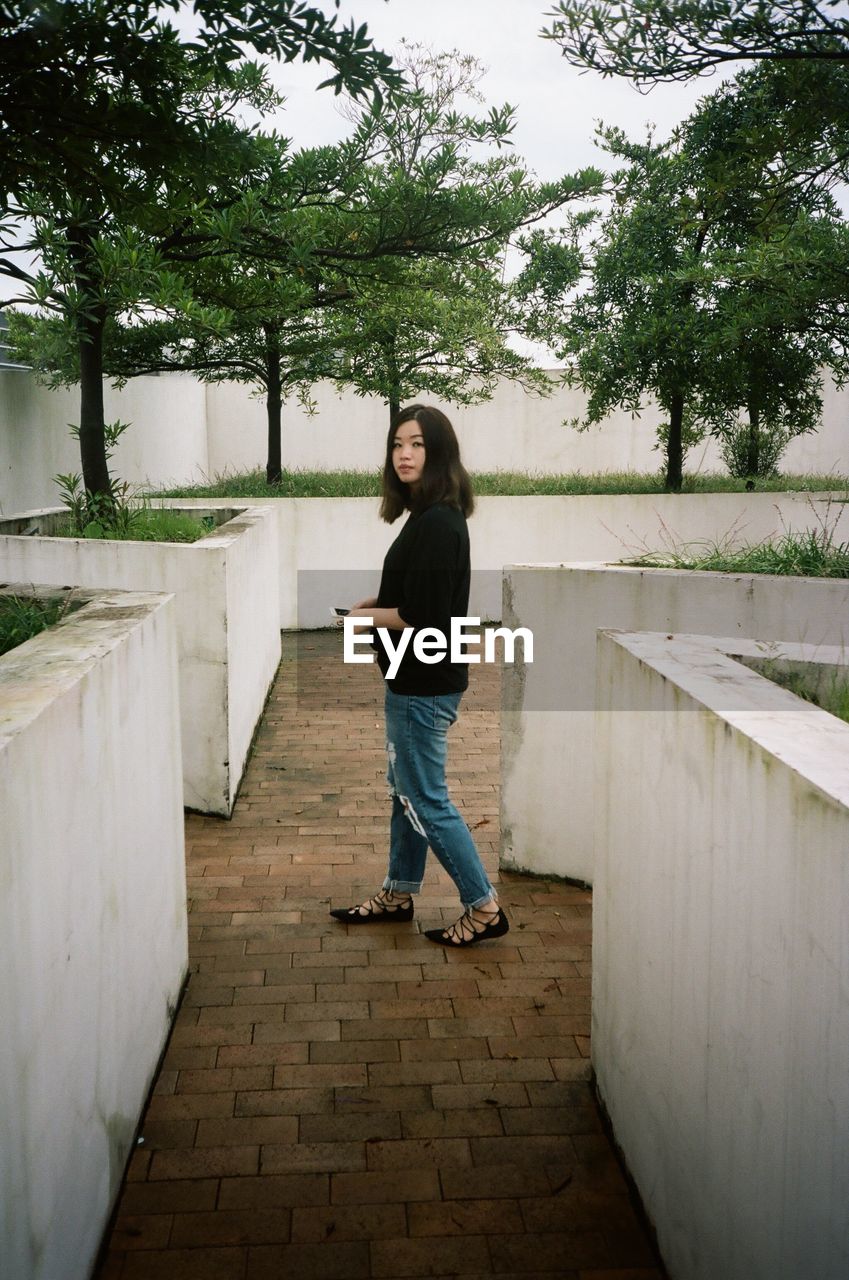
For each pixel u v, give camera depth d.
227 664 4.56
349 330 9.52
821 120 3.30
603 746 2.62
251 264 6.22
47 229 3.84
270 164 5.47
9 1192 1.54
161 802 2.85
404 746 3.26
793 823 1.45
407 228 6.21
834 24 2.88
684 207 4.13
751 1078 1.62
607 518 9.63
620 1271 2.10
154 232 2.56
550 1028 3.00
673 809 2.04
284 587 9.26
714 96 8.27
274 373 10.06
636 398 9.85
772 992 1.53
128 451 10.30
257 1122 2.56
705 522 9.72
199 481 12.91
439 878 4.08
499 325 9.55
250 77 5.12
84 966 2.01
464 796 5.01
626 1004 2.39
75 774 1.96
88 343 6.12
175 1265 2.09
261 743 5.84
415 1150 2.46
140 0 1.96
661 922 2.12
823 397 12.80
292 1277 2.06
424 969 3.33
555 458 13.84
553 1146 2.49
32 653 2.21
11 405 7.46
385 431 13.89
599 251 9.41
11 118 2.04
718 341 7.70
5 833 1.54
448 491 3.16
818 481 11.52
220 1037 2.93
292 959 3.39
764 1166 1.57
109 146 2.14
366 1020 3.03
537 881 4.09
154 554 4.59
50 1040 1.77
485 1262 2.12
